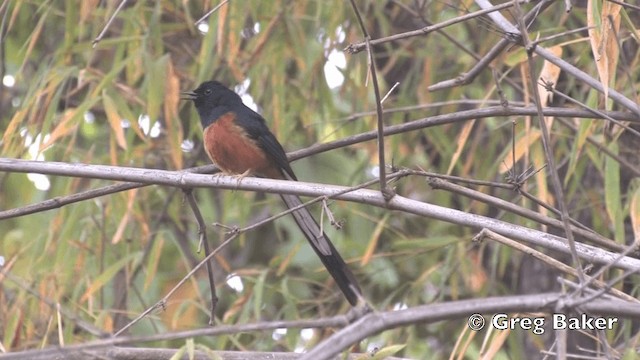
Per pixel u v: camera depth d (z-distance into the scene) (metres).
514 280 12.92
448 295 13.55
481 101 10.38
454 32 13.12
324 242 9.40
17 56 13.51
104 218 11.84
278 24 11.98
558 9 12.15
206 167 11.54
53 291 11.35
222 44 11.48
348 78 12.59
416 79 13.22
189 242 14.57
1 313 11.60
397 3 12.16
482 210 13.23
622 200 11.87
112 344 6.09
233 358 8.46
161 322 12.29
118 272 12.91
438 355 13.15
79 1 12.29
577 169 11.42
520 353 11.87
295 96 12.74
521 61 9.98
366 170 14.14
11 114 14.14
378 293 13.88
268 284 12.52
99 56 13.81
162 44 12.16
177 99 11.30
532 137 10.61
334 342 5.85
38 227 13.42
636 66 10.89
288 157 10.09
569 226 6.96
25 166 8.95
